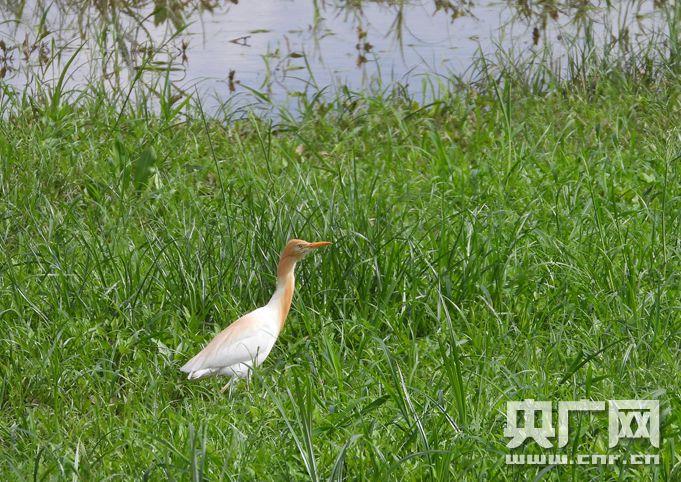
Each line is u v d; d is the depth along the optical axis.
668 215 12.78
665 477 7.80
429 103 19.08
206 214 13.23
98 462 8.37
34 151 15.08
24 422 8.95
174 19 25.67
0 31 23.59
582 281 11.30
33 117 16.69
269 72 20.83
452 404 8.90
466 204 13.27
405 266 11.34
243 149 16.30
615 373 9.51
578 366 9.00
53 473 8.12
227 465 8.01
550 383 9.37
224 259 11.61
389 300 11.22
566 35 21.11
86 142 15.73
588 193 13.83
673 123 16.77
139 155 15.38
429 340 10.50
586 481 7.89
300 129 17.30
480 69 20.22
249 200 12.63
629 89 18.53
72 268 11.62
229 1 28.09
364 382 9.61
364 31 24.38
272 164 15.54
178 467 7.80
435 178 14.53
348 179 13.82
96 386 9.84
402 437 8.39
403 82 20.47
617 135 16.09
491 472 7.86
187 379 9.92
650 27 23.36
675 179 14.12
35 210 13.48
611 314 10.65
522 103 18.44
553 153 15.26
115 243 12.31
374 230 11.95
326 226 11.80
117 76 18.81
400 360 10.10
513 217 12.88
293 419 8.89
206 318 11.30
